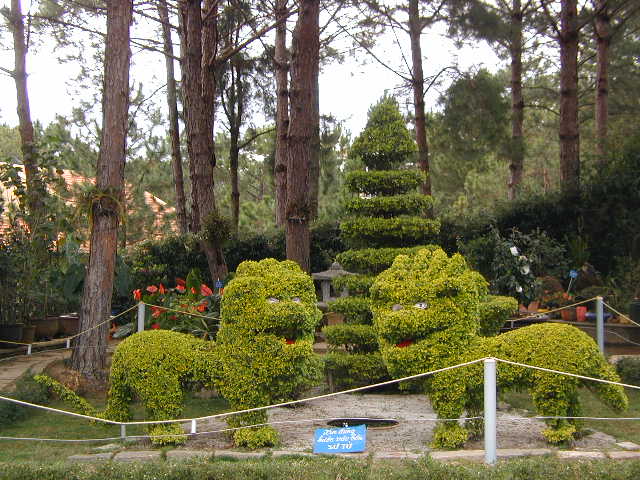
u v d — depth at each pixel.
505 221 15.98
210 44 14.58
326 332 8.62
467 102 16.69
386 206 8.73
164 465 4.89
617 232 14.88
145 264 15.78
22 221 12.41
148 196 22.14
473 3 15.57
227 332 6.16
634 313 11.32
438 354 5.95
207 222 13.10
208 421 7.28
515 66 19.42
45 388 8.27
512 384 5.96
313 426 6.98
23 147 12.35
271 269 6.42
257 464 4.92
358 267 8.89
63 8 15.33
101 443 6.45
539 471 4.58
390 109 9.10
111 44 8.97
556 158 34.06
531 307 13.14
